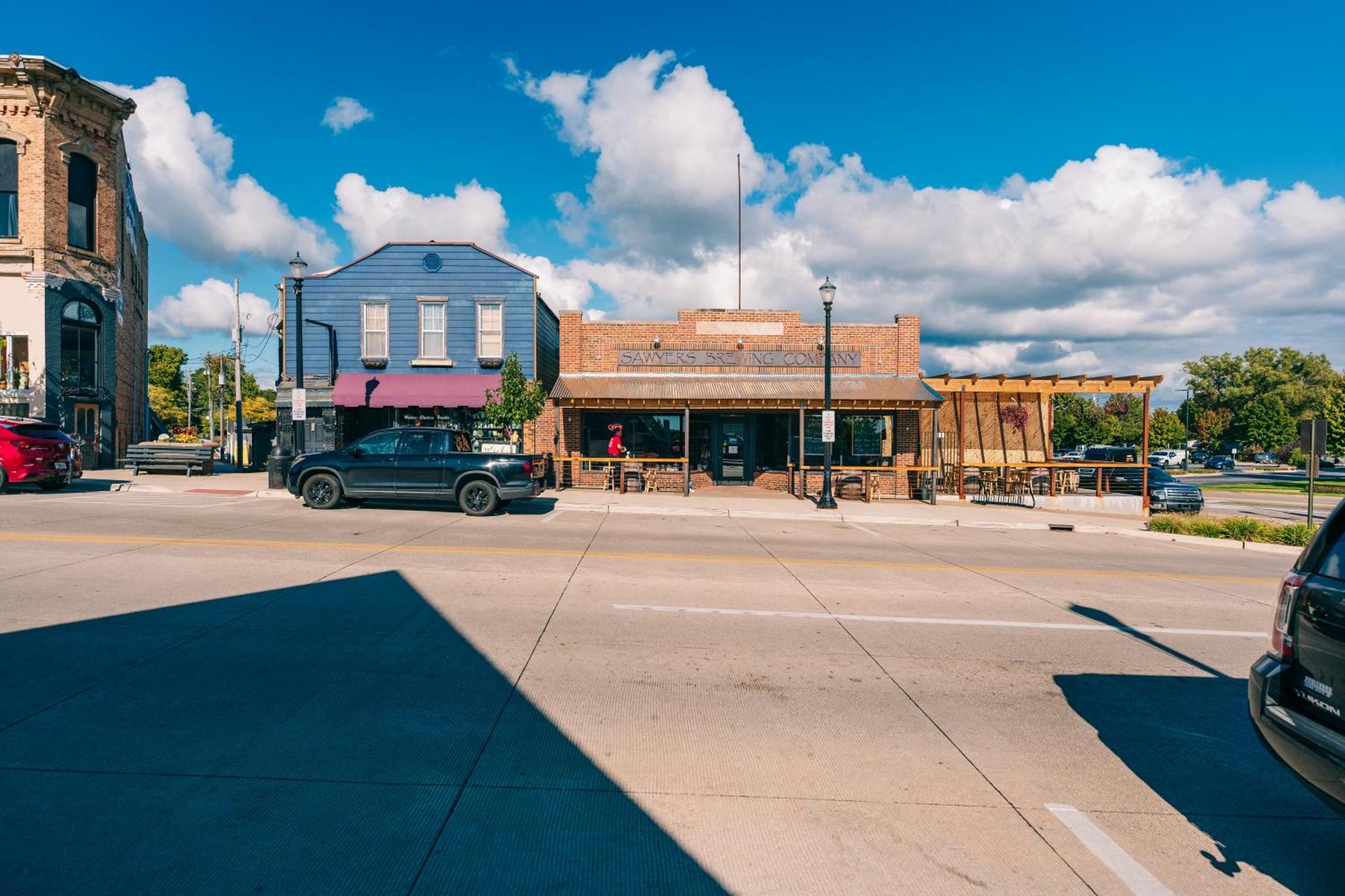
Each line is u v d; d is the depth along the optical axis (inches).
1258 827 140.3
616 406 809.5
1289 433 2935.5
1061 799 149.0
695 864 122.1
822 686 210.7
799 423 837.2
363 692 193.3
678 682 209.6
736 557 425.7
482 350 868.0
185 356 2874.0
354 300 859.4
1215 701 209.0
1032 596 341.7
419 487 574.9
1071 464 872.3
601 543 458.9
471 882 115.4
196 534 433.7
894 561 432.8
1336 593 121.0
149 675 201.5
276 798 138.3
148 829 126.4
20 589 290.7
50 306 850.1
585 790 145.4
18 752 153.6
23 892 109.1
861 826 135.8
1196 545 575.5
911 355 866.1
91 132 896.9
